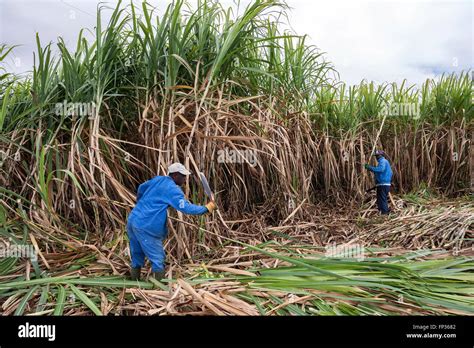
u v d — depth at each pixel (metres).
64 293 2.43
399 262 3.24
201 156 3.81
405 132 6.95
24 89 4.56
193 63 4.10
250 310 2.23
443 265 3.05
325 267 2.98
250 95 4.66
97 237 3.55
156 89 3.89
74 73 3.94
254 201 4.94
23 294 2.51
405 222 4.54
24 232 3.23
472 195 6.38
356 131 6.64
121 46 4.07
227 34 3.95
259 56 4.85
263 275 2.90
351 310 2.29
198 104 3.87
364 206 5.98
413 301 2.44
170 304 2.26
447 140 7.07
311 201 5.80
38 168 3.64
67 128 4.02
